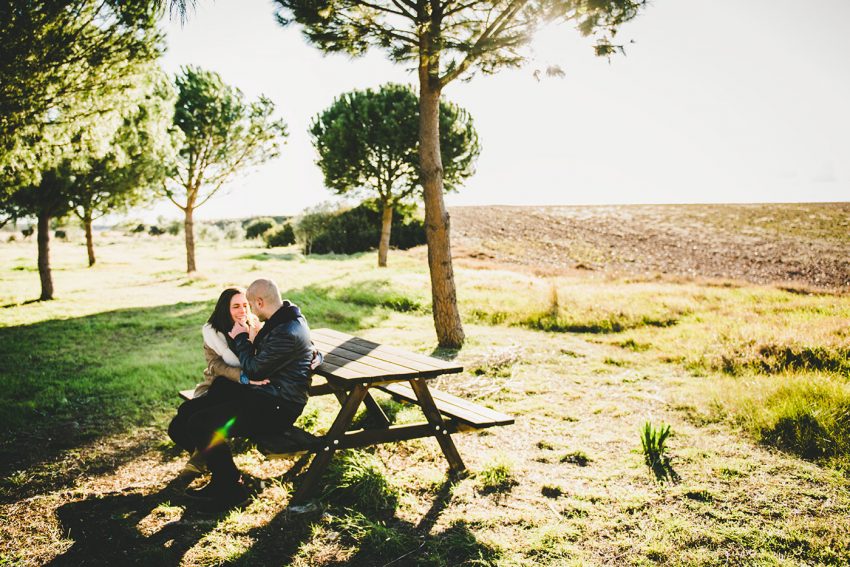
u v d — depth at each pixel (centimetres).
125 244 5262
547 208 6650
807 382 581
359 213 3969
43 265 1433
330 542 312
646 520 341
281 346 342
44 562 286
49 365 734
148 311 1230
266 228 5997
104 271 2356
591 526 333
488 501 365
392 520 339
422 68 841
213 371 366
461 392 616
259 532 320
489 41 707
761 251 3300
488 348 814
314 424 495
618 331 1029
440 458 434
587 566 290
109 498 361
